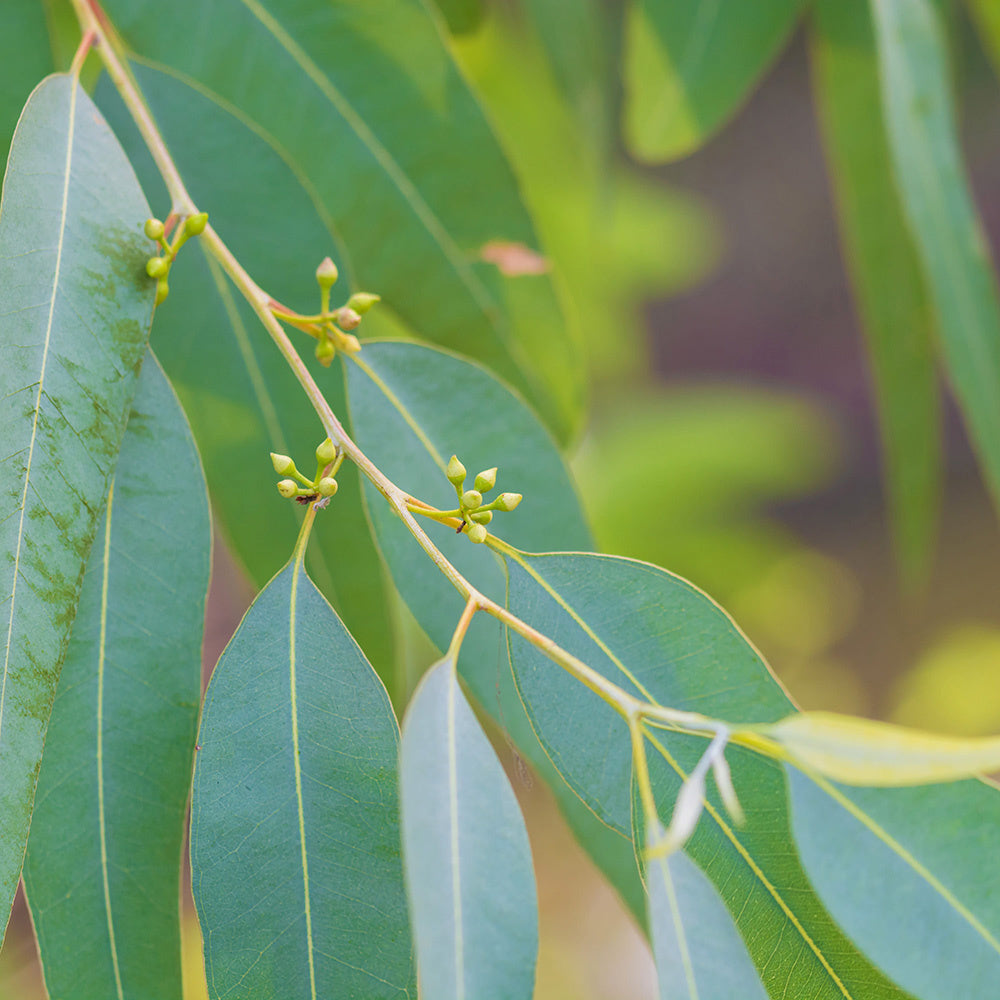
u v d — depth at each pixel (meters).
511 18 1.39
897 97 0.93
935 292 0.94
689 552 1.98
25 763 0.78
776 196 5.11
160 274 0.80
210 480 0.88
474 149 0.92
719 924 0.77
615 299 1.95
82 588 0.81
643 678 0.79
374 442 0.83
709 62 1.03
